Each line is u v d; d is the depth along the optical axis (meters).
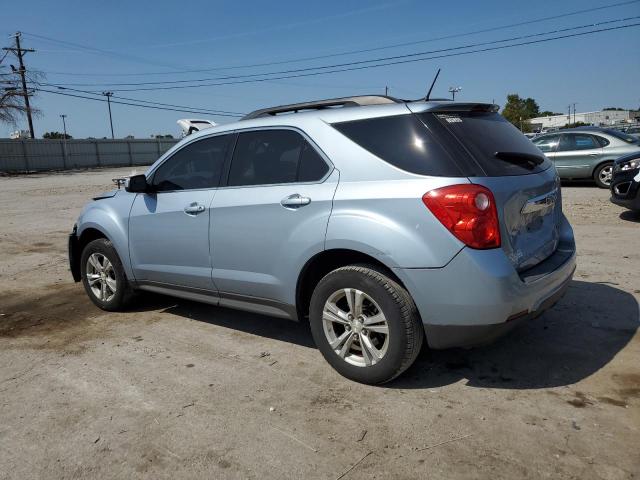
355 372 3.49
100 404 3.38
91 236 5.46
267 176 3.88
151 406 3.33
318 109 3.93
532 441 2.81
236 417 3.17
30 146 43.84
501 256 3.06
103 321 5.02
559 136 13.66
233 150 4.14
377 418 3.09
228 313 5.11
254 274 3.92
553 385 3.39
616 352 3.81
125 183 5.38
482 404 3.20
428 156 3.19
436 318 3.13
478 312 3.04
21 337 4.65
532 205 3.40
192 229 4.28
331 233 3.39
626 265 6.01
